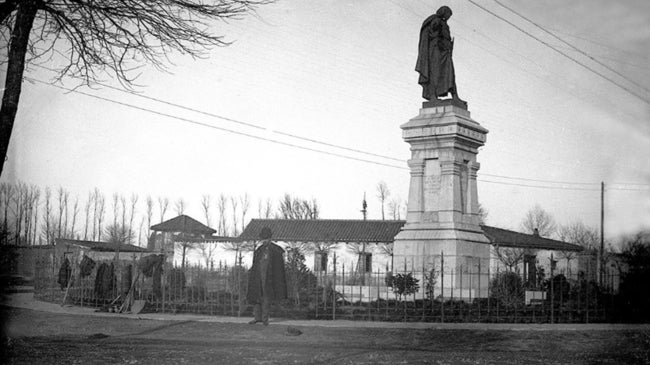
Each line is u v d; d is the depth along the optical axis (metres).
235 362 10.08
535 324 15.98
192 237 53.09
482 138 24.20
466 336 13.58
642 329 14.87
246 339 12.89
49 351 10.97
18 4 10.06
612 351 11.62
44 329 14.34
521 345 12.33
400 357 10.70
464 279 22.14
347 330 14.38
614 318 17.14
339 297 20.75
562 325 15.76
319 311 17.73
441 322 16.41
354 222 59.16
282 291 15.31
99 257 41.16
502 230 53.53
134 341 12.46
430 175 23.50
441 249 22.33
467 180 23.88
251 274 15.38
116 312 18.81
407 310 17.56
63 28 11.76
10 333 13.34
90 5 11.23
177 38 11.90
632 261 21.31
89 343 12.07
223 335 13.45
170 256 46.44
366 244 56.62
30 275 34.78
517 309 17.58
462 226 22.86
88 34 11.99
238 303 18.42
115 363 9.85
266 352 11.12
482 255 23.36
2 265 21.09
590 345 12.34
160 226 58.00
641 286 18.83
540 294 20.52
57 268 32.53
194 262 50.81
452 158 23.00
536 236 55.47
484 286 22.84
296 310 17.81
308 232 57.66
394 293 20.41
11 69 9.75
